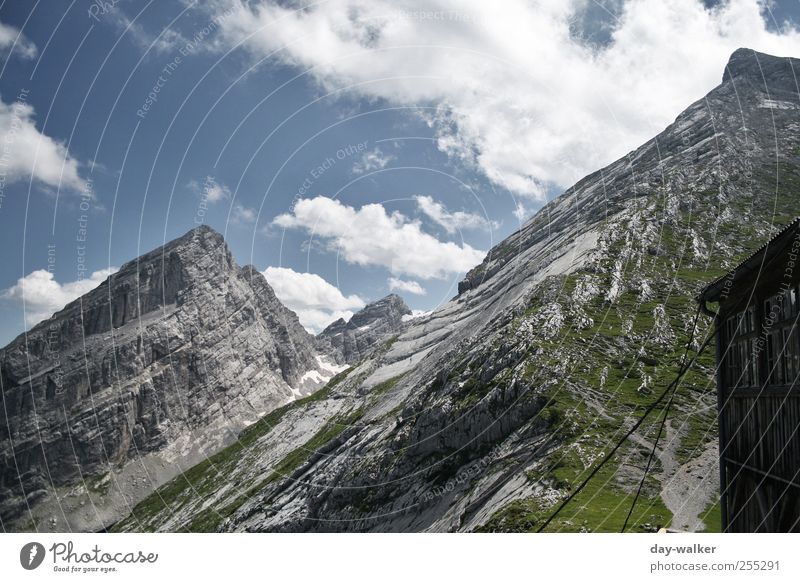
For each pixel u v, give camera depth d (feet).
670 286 409.08
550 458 250.37
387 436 420.77
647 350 336.29
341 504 384.27
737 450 110.42
